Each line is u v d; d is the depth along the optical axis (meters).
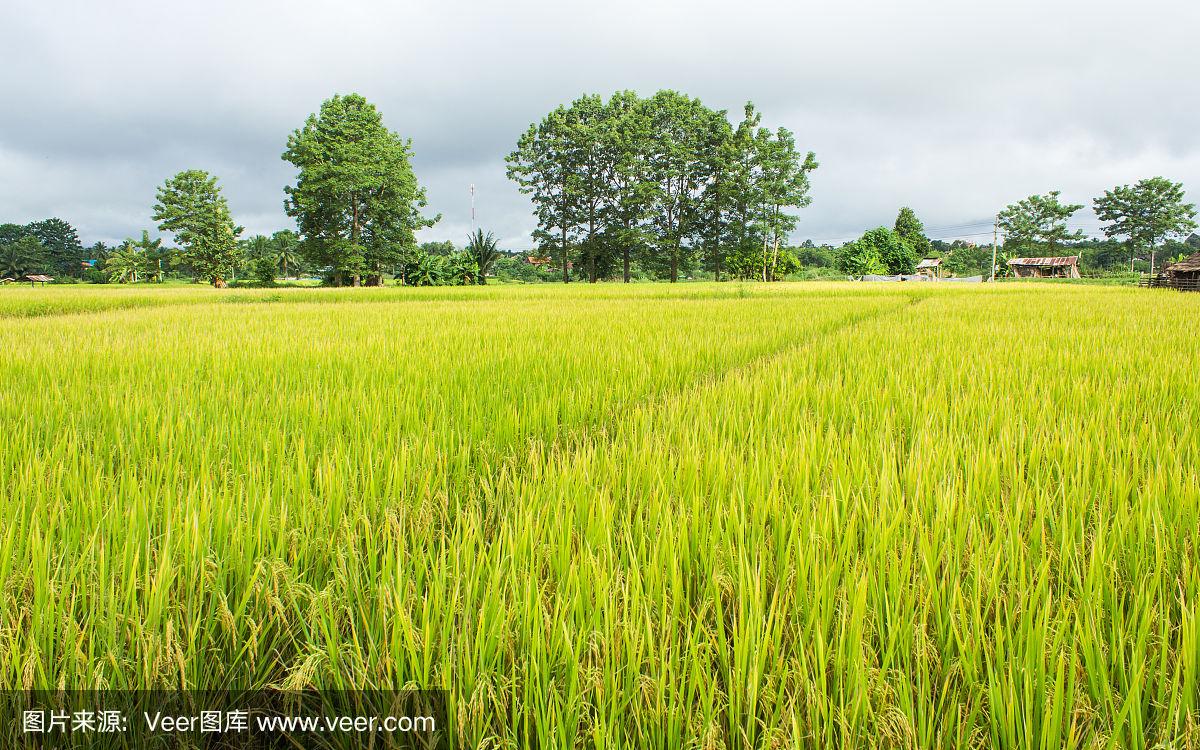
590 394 3.97
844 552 1.64
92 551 1.57
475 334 7.72
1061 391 3.82
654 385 4.50
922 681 1.22
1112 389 3.81
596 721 1.17
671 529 1.70
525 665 1.24
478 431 3.12
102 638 1.37
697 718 1.22
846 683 1.26
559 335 7.59
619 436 2.89
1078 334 7.24
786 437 2.82
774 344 7.02
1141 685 1.19
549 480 2.20
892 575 1.49
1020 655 1.28
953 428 2.85
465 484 2.45
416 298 24.50
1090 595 1.42
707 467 2.31
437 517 2.11
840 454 2.44
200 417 3.07
